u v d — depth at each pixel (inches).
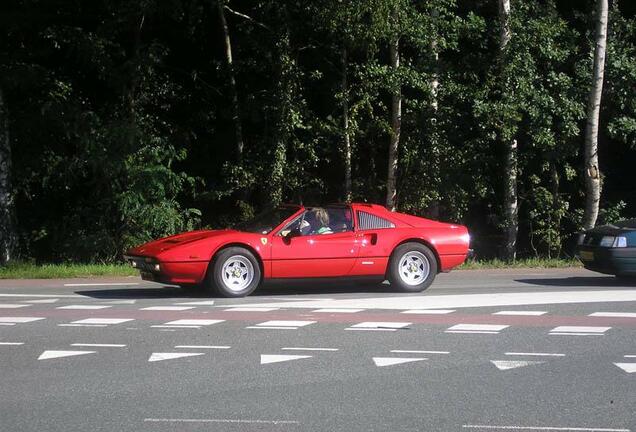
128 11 840.9
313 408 259.6
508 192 866.8
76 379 296.5
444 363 323.0
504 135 820.0
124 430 236.8
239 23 931.3
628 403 266.4
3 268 715.4
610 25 895.7
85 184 885.8
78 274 672.4
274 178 884.6
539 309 462.6
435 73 854.5
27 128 858.1
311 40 908.0
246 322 416.5
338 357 333.4
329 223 530.9
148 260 513.0
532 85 841.5
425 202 879.1
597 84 817.5
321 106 944.9
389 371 309.6
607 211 878.4
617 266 563.2
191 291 551.8
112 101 916.0
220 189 919.0
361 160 974.4
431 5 846.5
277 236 518.6
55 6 880.9
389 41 858.1
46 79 853.2
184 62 957.2
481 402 267.0
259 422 244.5
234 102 909.8
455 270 732.7
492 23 887.7
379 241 533.0
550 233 890.1
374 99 896.9
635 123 855.1
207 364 320.5
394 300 499.8
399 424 242.8
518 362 325.1
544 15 873.5
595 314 445.1
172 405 262.5
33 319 426.9
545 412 255.9
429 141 869.2
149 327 402.3
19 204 928.3
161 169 815.1
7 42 879.1
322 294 532.1
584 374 305.6
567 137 853.2
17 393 277.1
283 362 324.2
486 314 443.8
